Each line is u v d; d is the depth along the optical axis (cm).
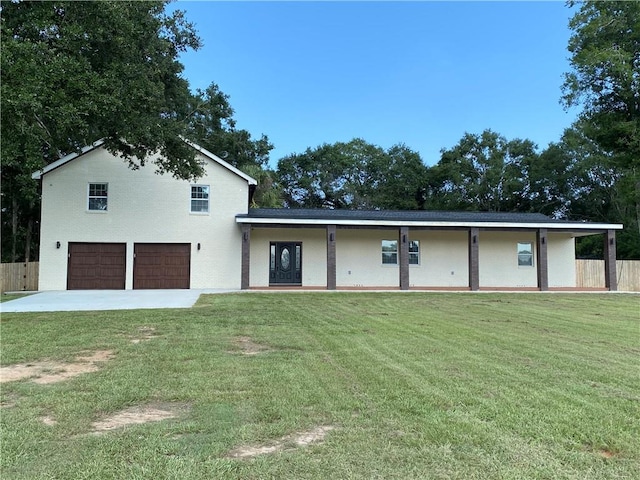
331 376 501
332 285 1831
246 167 2762
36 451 307
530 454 303
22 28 1106
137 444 318
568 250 2181
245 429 346
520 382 475
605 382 478
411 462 290
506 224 1925
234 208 1948
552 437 331
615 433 339
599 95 2542
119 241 1875
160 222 1902
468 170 4078
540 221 2003
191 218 1922
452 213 2261
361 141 4509
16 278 1875
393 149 4484
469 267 1923
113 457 297
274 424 357
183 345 679
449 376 500
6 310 1105
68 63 1080
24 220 2588
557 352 633
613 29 2364
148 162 1900
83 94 1127
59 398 425
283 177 4534
